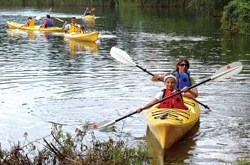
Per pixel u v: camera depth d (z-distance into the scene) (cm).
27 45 2552
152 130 953
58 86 1402
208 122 1049
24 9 6366
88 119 1065
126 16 5228
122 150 838
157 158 835
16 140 918
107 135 956
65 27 3400
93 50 2338
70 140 828
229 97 1271
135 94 1303
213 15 5281
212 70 1725
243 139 938
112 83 1449
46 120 1054
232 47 2530
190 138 949
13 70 1689
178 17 5041
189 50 2364
